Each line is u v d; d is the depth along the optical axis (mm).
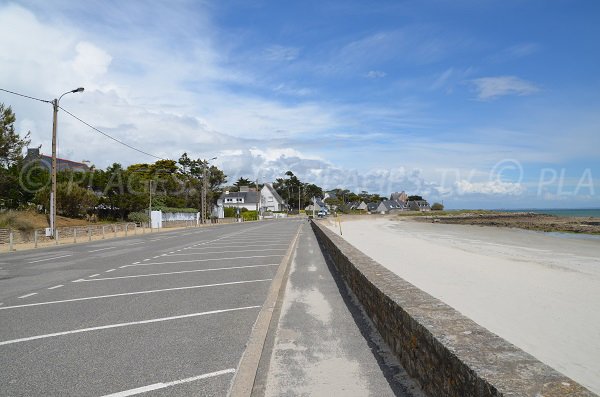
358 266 8789
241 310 7902
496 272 15711
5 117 28109
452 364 3461
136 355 5461
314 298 8891
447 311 4797
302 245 22812
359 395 4246
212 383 4590
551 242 33375
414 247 26797
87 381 4641
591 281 13984
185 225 56625
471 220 88750
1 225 27094
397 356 5199
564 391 2703
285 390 4402
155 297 9117
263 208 114500
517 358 3311
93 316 7488
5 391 4395
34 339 6172
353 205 165875
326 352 5535
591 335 7910
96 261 16094
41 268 14352
